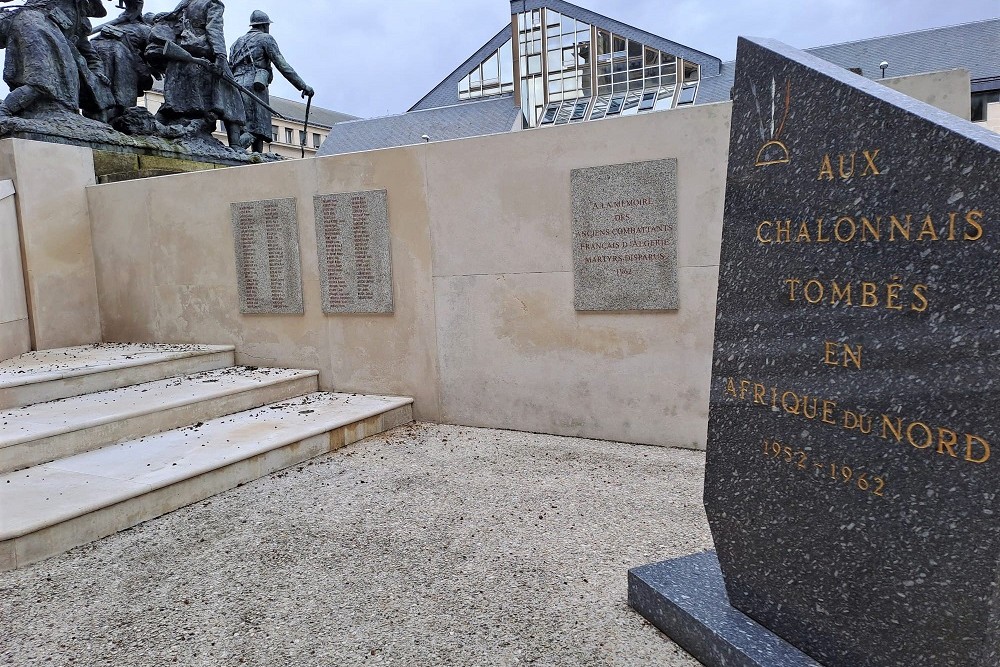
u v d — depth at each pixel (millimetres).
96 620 2680
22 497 3543
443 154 5332
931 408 1655
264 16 10570
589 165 4777
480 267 5312
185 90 9094
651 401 4812
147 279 6875
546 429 5227
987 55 37125
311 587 2891
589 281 4879
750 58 2154
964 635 1633
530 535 3346
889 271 1737
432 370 5641
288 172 6000
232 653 2418
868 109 1766
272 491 4113
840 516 1905
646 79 42375
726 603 2381
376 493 4027
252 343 6438
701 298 4543
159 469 3979
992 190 1500
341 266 5867
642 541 3236
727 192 2252
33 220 6531
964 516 1598
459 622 2570
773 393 2098
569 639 2438
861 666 1902
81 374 5273
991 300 1521
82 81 7734
